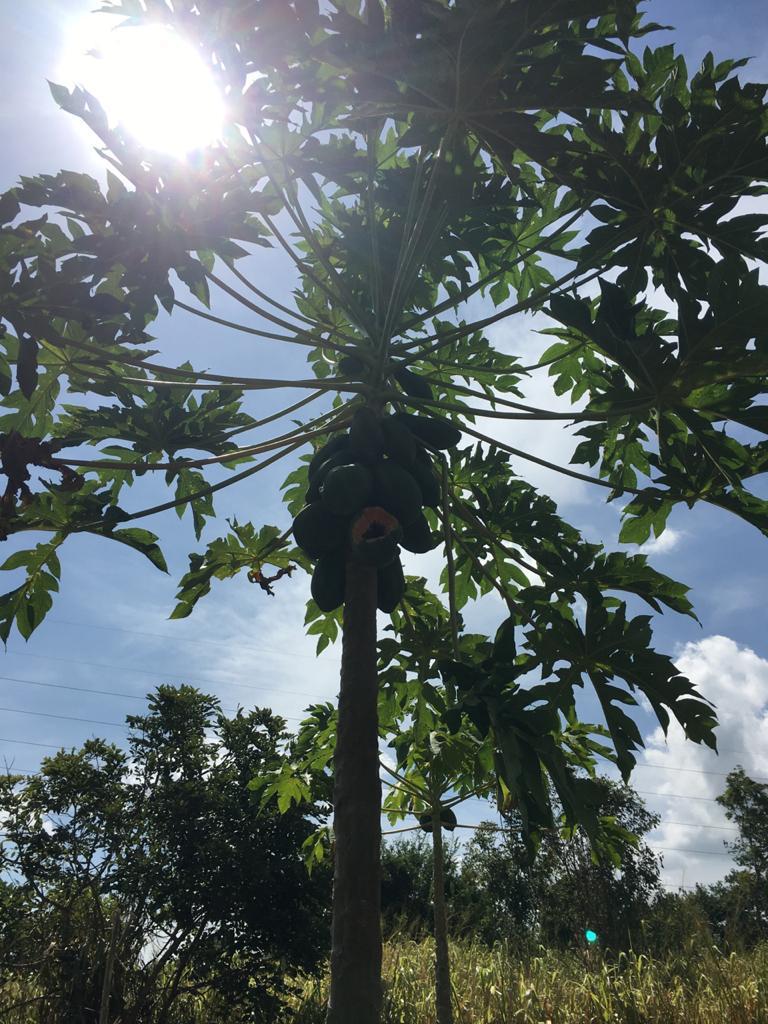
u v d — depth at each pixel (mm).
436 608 6465
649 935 11266
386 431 4324
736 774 30500
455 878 22375
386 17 4156
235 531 5855
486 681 3973
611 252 4812
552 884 16953
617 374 5105
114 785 11812
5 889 11109
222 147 4270
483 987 9773
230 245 4465
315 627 6605
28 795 11391
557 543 5586
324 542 4211
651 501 5574
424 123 4355
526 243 5816
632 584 5234
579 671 4695
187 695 12602
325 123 4613
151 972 11266
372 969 3402
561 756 3854
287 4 3902
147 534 5246
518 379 6227
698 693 4543
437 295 5902
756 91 4152
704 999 8539
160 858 11359
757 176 4305
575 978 10070
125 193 4199
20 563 5250
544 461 4914
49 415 5672
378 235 5203
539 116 5023
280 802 8734
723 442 4613
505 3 3777
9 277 4113
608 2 3816
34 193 4141
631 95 4113
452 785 8430
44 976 10430
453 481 6070
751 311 4016
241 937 11156
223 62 4051
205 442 5059
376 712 3912
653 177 4414
